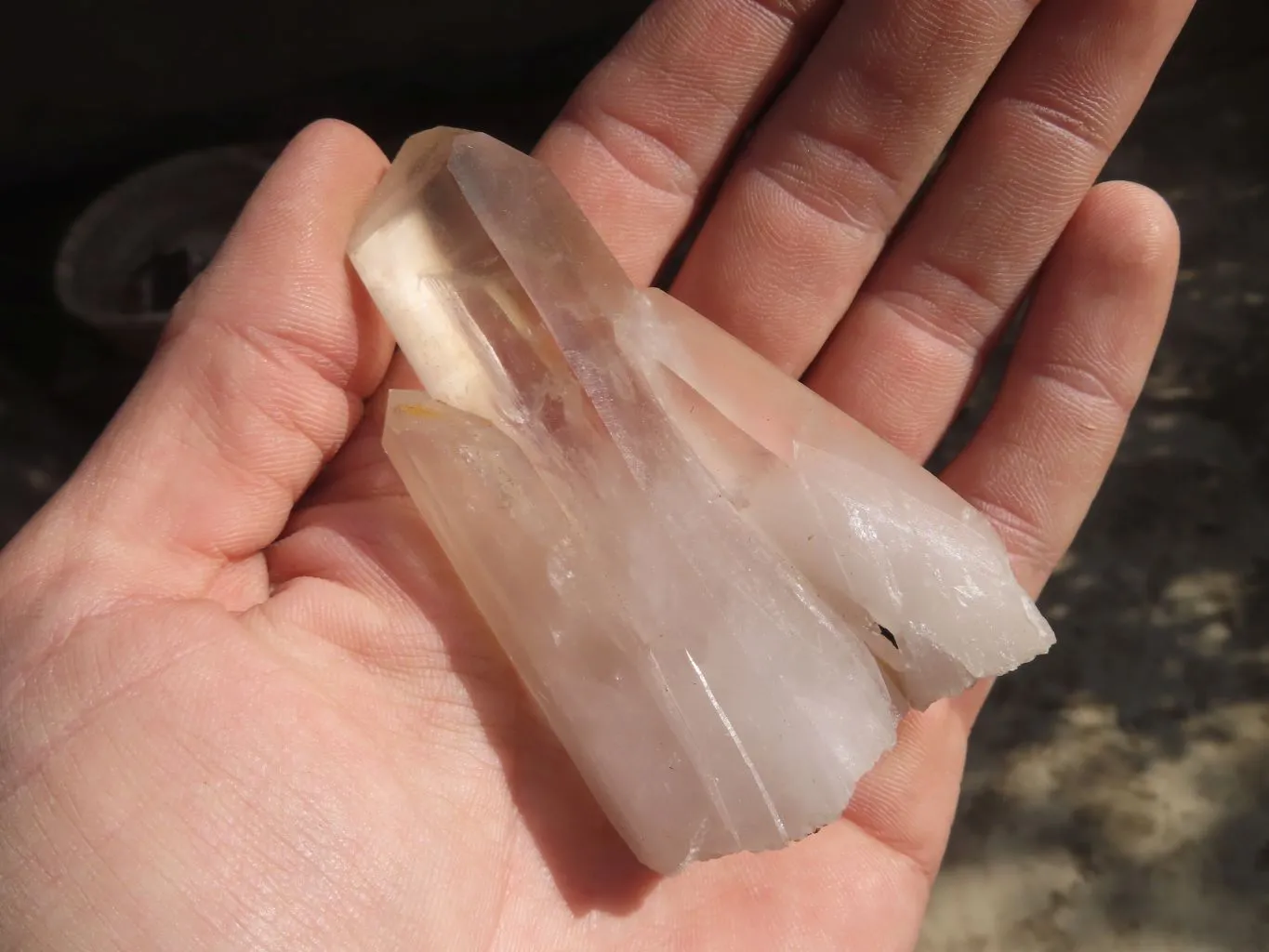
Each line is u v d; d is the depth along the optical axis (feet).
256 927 0.43
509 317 0.52
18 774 0.44
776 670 0.49
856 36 0.58
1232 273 0.85
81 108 0.85
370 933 0.44
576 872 0.50
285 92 0.88
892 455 0.53
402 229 0.52
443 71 0.88
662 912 0.51
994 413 0.61
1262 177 0.88
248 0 0.82
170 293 0.85
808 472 0.52
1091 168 0.58
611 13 0.86
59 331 0.87
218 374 0.50
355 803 0.46
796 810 0.48
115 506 0.49
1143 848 0.69
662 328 0.53
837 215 0.60
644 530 0.50
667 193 0.63
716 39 0.60
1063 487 0.60
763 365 0.54
